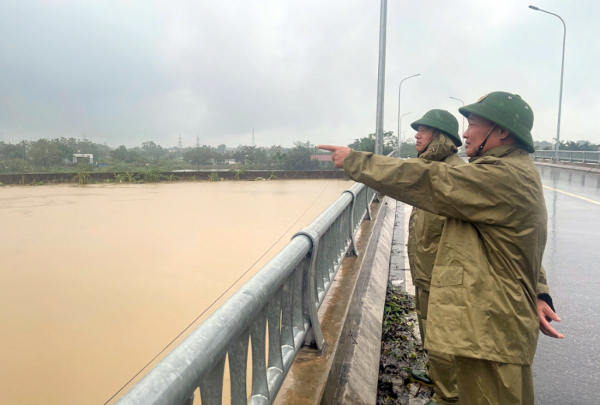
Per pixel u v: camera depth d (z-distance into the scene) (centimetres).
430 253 248
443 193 158
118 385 276
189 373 93
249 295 134
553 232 707
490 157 160
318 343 221
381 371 297
